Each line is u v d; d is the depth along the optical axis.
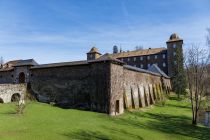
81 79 34.25
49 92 37.31
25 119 22.88
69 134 19.00
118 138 20.14
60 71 36.75
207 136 25.84
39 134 18.03
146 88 45.69
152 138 21.91
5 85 34.75
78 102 33.84
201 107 43.19
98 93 31.95
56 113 27.48
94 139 18.75
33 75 39.91
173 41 79.69
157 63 83.88
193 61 35.97
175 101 52.56
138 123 27.84
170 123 30.77
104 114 29.97
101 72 32.31
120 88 33.75
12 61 63.72
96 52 89.69
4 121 21.31
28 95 38.81
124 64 35.66
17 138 16.55
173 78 70.38
